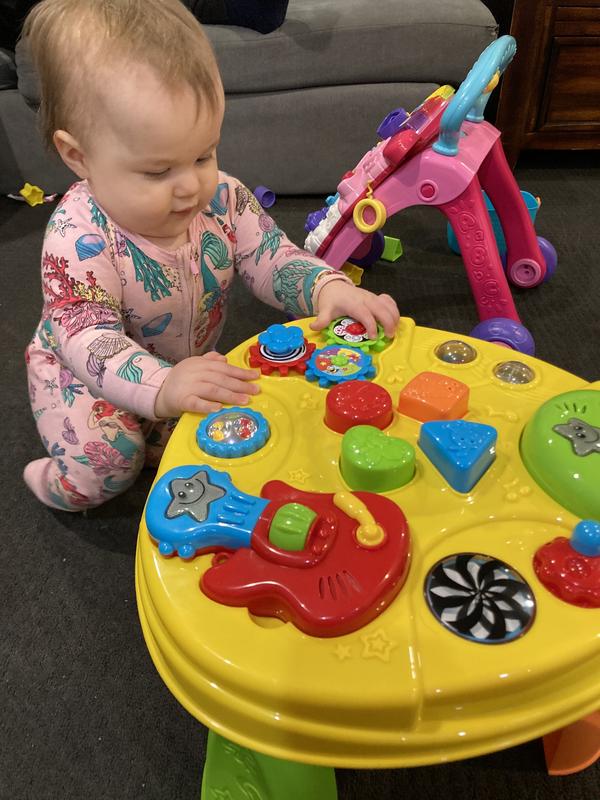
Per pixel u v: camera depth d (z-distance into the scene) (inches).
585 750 24.6
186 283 31.6
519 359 25.9
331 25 61.0
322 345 27.4
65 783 25.2
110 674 28.6
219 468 21.8
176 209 26.1
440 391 23.2
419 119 42.2
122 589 32.0
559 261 57.3
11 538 34.6
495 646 16.7
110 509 36.2
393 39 61.8
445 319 50.2
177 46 23.3
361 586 17.3
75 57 23.2
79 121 24.2
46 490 34.6
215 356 26.4
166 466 22.2
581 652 16.7
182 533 19.0
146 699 27.7
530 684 16.5
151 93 22.8
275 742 16.9
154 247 29.6
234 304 52.6
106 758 25.9
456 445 20.4
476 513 19.8
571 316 50.3
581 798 24.1
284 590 17.5
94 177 26.0
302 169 68.1
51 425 33.1
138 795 24.8
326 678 16.3
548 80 68.2
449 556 18.7
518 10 64.1
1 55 65.9
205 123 24.2
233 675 16.8
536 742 25.7
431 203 42.7
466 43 62.4
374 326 27.7
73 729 26.8
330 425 23.3
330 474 21.5
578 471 19.6
